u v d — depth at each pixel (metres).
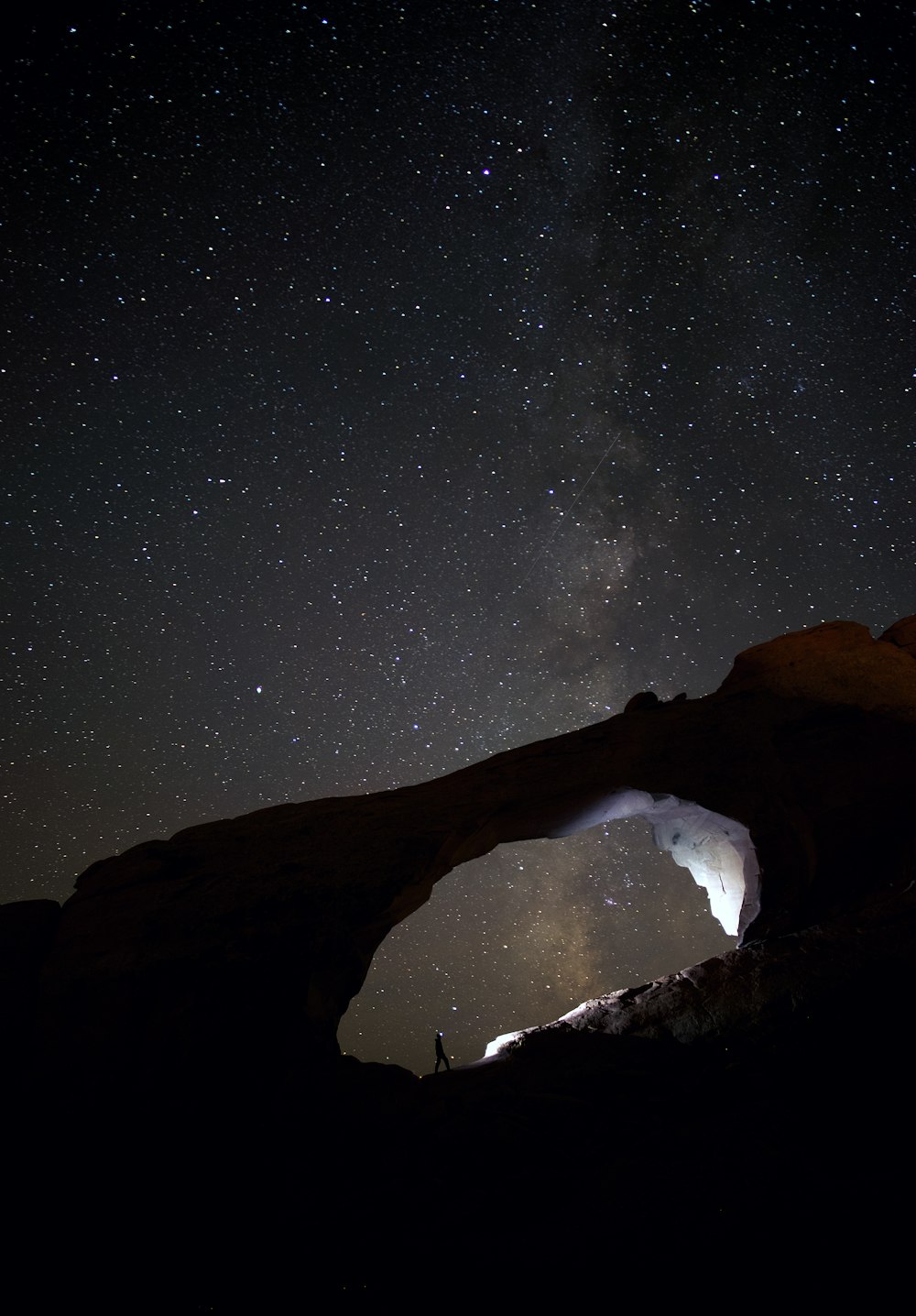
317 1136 5.20
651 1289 3.96
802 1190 4.38
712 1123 4.97
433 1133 5.24
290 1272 4.38
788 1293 3.81
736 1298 3.84
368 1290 4.21
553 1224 4.43
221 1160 5.05
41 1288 4.37
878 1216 4.14
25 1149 5.02
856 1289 3.78
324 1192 4.86
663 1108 5.20
